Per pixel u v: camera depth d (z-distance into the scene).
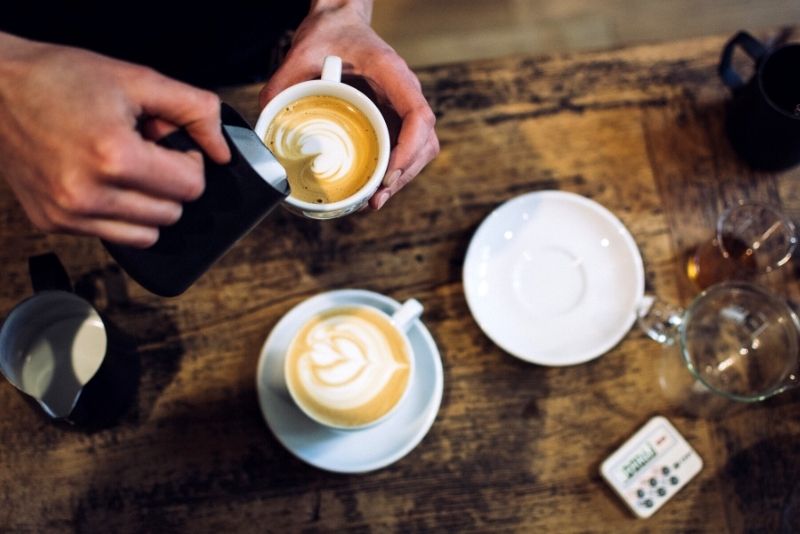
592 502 0.99
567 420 1.02
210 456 0.99
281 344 1.00
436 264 1.08
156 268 0.71
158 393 1.01
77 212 0.63
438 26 1.97
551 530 0.98
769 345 1.06
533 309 1.06
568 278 1.07
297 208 0.80
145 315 1.03
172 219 0.66
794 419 1.02
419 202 1.10
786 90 1.10
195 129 0.67
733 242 1.09
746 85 1.06
